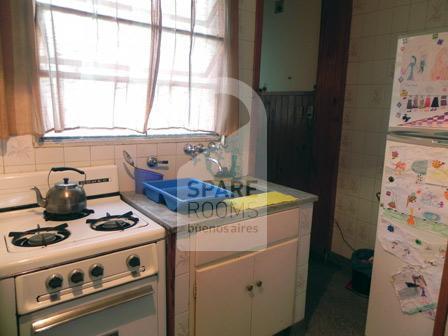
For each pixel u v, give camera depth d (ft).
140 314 4.28
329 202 9.43
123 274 4.06
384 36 7.98
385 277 6.00
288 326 6.28
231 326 5.30
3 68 4.48
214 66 6.49
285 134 10.72
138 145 5.95
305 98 9.98
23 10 4.49
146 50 5.55
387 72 7.97
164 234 4.36
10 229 4.21
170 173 6.40
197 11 6.11
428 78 5.11
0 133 4.55
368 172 8.59
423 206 5.32
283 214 5.66
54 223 4.43
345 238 9.34
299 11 10.13
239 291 5.28
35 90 4.72
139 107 5.70
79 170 5.08
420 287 5.50
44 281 3.52
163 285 4.46
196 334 4.90
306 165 10.14
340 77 8.79
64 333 3.71
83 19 4.96
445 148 4.98
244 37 7.05
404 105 5.44
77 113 5.19
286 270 5.95
